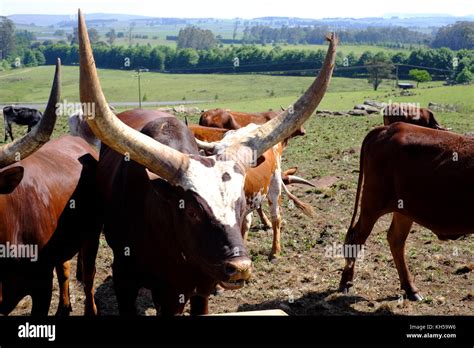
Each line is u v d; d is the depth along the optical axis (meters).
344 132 28.42
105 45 149.25
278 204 10.41
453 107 43.59
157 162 5.37
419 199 8.25
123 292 6.70
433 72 105.25
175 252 5.83
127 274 6.60
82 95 5.01
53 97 5.37
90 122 5.16
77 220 7.24
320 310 8.31
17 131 33.03
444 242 10.84
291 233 11.82
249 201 9.02
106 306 8.60
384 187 8.60
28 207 6.27
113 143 5.29
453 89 65.00
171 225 5.70
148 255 6.20
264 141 5.89
